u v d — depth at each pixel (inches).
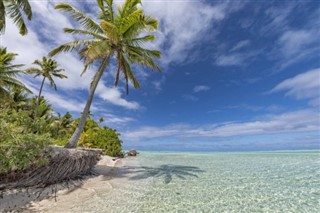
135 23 466.9
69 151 367.2
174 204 262.4
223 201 275.4
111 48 492.7
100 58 504.4
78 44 489.1
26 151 252.4
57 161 326.0
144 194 307.7
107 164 611.8
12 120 308.3
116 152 914.1
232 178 436.5
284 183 386.3
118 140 959.6
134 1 517.7
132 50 527.2
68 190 313.3
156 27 498.3
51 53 490.3
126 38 497.7
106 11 529.3
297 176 462.3
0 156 230.7
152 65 540.7
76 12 489.4
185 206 255.0
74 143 464.8
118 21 499.8
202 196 298.4
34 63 1026.7
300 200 280.7
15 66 735.1
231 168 602.9
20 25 455.2
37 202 251.6
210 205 259.1
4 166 237.9
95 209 238.8
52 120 1084.5
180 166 657.0
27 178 286.7
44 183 308.5
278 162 789.2
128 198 286.2
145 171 534.6
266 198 289.6
